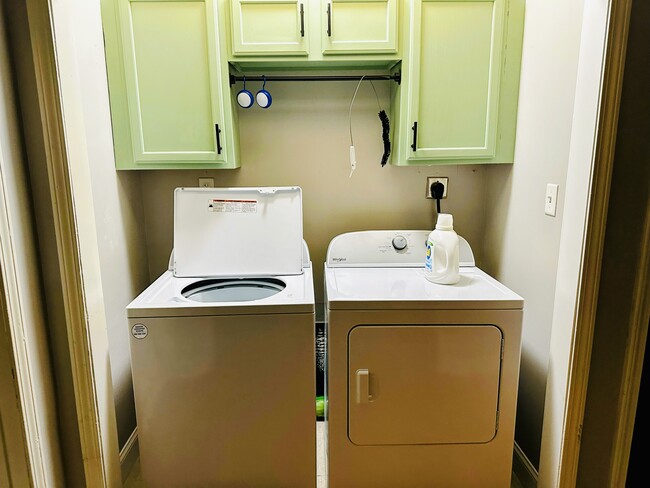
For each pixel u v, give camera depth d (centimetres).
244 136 205
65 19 122
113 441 150
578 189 127
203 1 162
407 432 150
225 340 143
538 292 159
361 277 171
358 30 166
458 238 175
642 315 126
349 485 154
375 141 207
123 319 179
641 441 137
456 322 143
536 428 160
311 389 148
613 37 114
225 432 149
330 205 212
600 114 118
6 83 113
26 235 120
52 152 121
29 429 121
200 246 181
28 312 120
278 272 181
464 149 176
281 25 164
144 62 166
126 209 185
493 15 166
